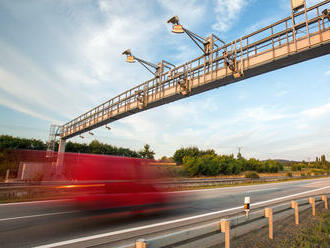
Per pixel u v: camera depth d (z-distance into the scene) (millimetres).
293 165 78750
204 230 3678
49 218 7141
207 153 53281
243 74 13586
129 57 19766
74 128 31672
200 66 16516
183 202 10984
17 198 10859
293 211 9062
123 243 5012
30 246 4727
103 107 27375
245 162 53625
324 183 28391
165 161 11086
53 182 14555
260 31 13062
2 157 30609
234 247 4660
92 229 6078
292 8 11695
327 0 10438
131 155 45125
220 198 13047
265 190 18594
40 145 38906
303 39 11117
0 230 5801
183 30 14680
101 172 9656
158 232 5898
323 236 5484
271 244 4875
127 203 9305
